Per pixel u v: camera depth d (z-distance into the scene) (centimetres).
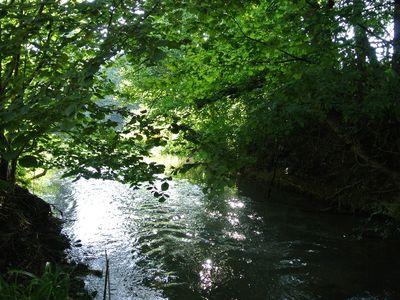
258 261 820
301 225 1048
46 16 334
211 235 970
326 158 1250
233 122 971
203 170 364
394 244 902
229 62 743
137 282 711
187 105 1048
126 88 1106
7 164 653
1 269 546
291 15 529
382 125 870
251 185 1502
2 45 324
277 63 674
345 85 554
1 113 243
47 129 249
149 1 374
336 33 512
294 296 677
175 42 295
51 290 412
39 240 742
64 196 1325
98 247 874
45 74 371
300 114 670
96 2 338
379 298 666
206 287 705
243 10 458
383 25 623
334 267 789
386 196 1026
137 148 488
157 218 1104
